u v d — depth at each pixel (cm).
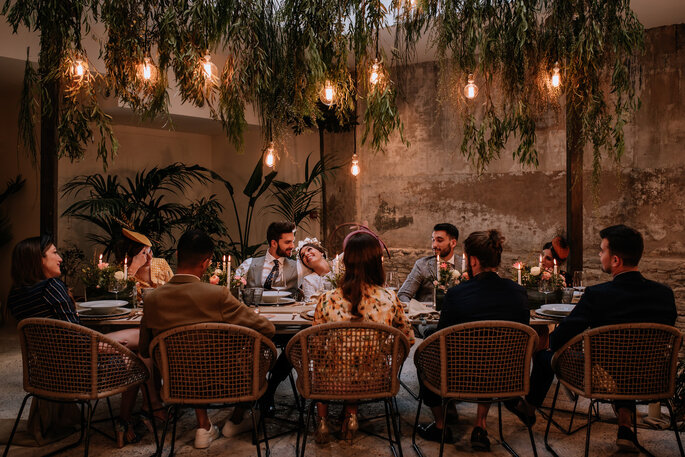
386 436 311
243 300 340
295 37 385
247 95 387
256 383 257
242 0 375
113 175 702
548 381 298
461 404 364
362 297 267
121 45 365
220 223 670
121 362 272
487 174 680
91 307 314
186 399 254
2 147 676
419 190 717
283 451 292
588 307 271
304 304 360
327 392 257
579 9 384
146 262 392
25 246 277
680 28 577
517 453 289
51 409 302
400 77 711
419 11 385
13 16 362
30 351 266
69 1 357
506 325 250
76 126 362
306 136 773
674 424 271
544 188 653
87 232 670
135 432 315
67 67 354
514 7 376
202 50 367
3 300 670
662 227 591
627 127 601
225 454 288
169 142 768
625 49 384
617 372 257
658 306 266
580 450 291
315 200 775
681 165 581
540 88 403
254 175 677
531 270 352
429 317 316
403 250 718
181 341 251
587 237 623
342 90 400
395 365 257
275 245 411
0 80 576
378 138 386
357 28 380
